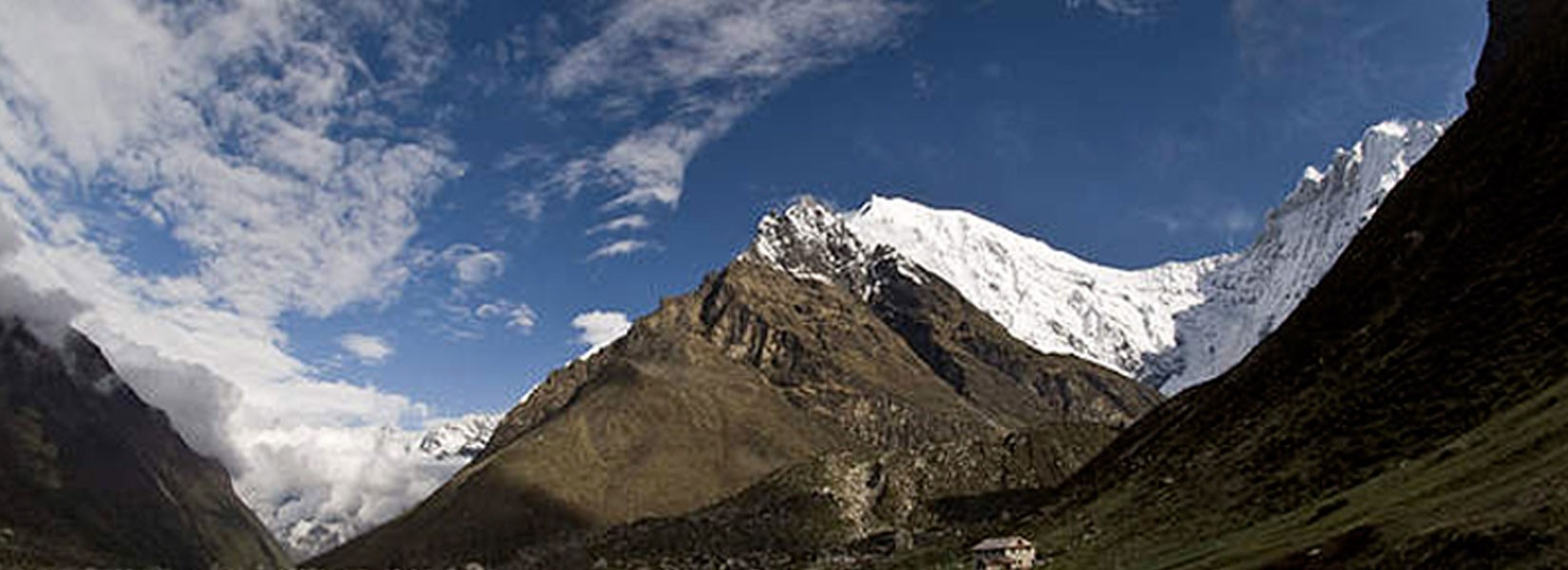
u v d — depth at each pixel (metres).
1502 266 182.88
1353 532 90.19
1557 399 113.25
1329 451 160.12
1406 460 138.00
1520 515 73.88
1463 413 143.25
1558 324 151.25
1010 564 191.00
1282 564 92.81
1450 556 74.31
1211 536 150.12
